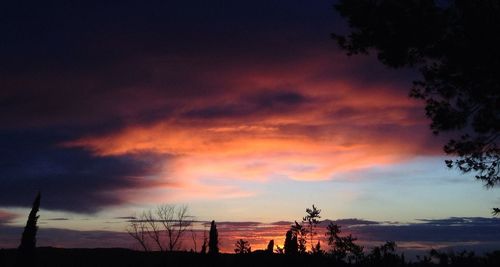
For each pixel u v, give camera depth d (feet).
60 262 206.39
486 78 32.89
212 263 141.79
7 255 171.22
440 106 36.14
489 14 31.45
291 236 84.17
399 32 34.86
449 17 33.60
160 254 156.66
